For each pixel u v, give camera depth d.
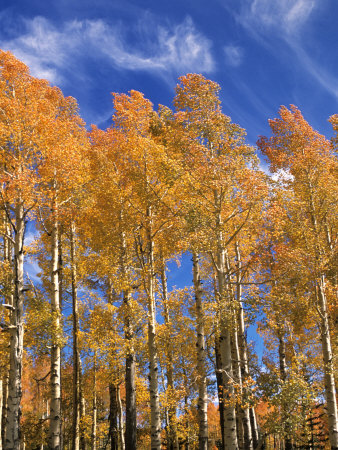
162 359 15.69
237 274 16.44
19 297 11.59
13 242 12.05
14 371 10.85
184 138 15.05
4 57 13.32
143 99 16.66
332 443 13.00
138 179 14.16
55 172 13.05
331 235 17.19
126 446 15.14
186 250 13.94
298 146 17.09
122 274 14.93
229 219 13.98
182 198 14.40
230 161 13.33
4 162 12.32
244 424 15.13
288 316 14.97
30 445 17.31
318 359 17.00
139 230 15.03
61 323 14.38
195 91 15.67
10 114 12.52
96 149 16.52
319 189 15.59
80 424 19.62
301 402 11.35
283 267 14.05
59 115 18.36
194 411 18.34
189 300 15.72
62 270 15.98
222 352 12.30
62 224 16.34
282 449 25.81
